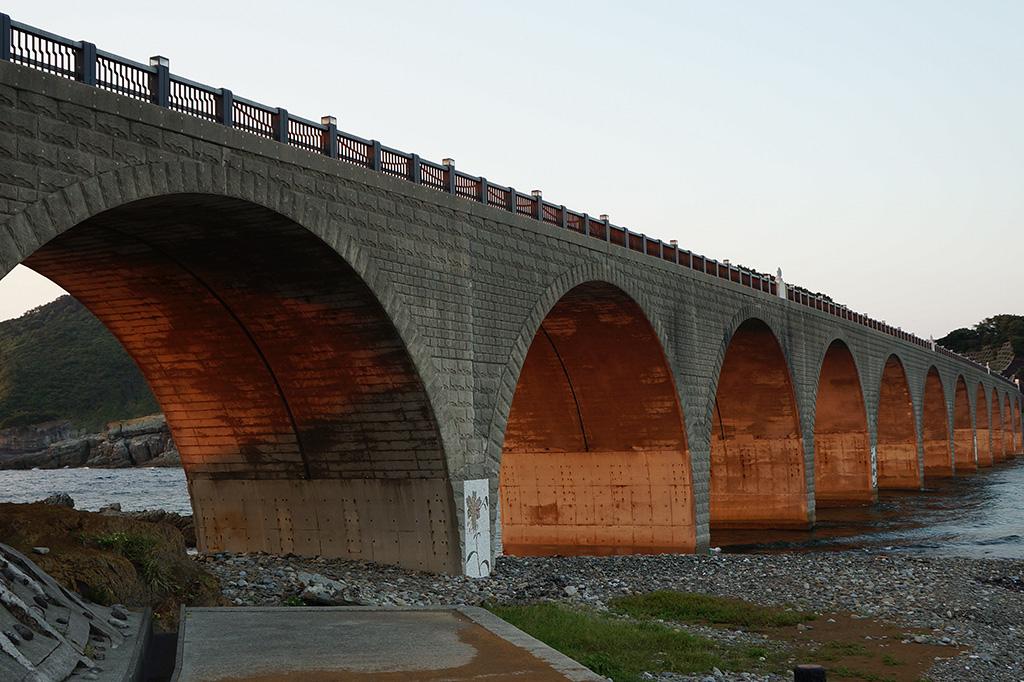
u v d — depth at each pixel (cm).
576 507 4581
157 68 2077
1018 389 18750
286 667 1284
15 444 19975
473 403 3011
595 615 2406
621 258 3925
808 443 5797
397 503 2994
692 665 1958
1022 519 5944
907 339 8831
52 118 1828
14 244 1745
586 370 4397
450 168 2994
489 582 2880
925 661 2178
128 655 1311
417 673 1255
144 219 2303
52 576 1580
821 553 4422
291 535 3184
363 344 2792
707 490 4559
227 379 3081
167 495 10638
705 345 4631
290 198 2353
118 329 3045
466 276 3014
